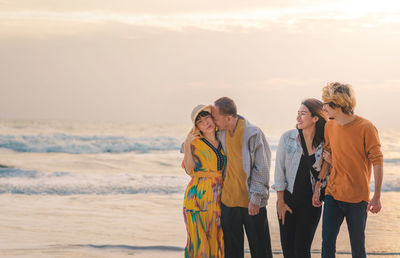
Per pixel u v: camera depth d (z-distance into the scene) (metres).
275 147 30.67
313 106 3.78
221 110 3.80
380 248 5.47
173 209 8.88
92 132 49.50
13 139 27.44
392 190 12.12
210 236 3.97
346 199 3.61
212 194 3.93
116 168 17.30
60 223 7.23
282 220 3.93
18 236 6.20
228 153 3.91
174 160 20.58
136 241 5.98
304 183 3.84
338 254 5.16
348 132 3.59
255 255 3.91
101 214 8.17
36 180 12.45
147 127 70.31
